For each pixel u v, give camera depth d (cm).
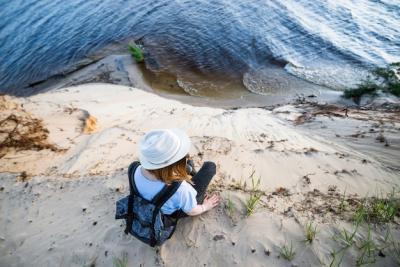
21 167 505
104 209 370
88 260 310
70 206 390
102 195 395
